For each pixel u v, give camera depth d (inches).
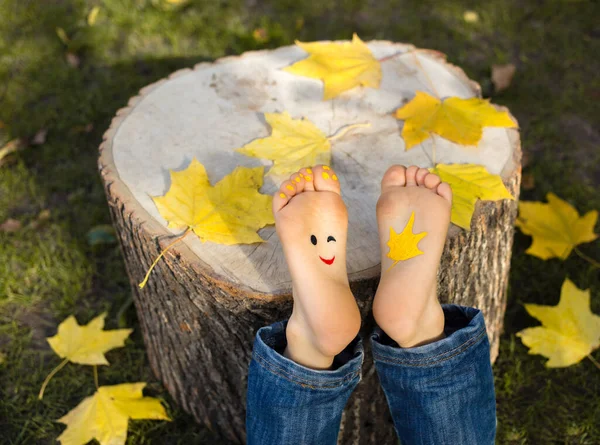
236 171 36.7
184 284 34.9
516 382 44.4
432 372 32.1
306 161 37.8
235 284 32.7
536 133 59.1
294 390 31.3
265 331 32.3
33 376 45.4
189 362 39.8
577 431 42.0
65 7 73.6
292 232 31.3
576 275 49.5
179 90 42.9
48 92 64.7
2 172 57.7
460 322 33.9
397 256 31.8
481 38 68.9
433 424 33.0
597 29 69.4
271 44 68.2
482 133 39.5
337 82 42.6
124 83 65.1
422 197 32.9
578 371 44.6
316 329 30.2
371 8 72.6
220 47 68.4
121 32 70.4
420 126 39.4
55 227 53.8
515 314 48.1
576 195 54.5
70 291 50.1
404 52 45.5
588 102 61.9
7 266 51.4
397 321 30.7
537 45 67.8
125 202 36.2
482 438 33.6
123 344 45.2
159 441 42.6
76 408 42.0
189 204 35.6
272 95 42.4
